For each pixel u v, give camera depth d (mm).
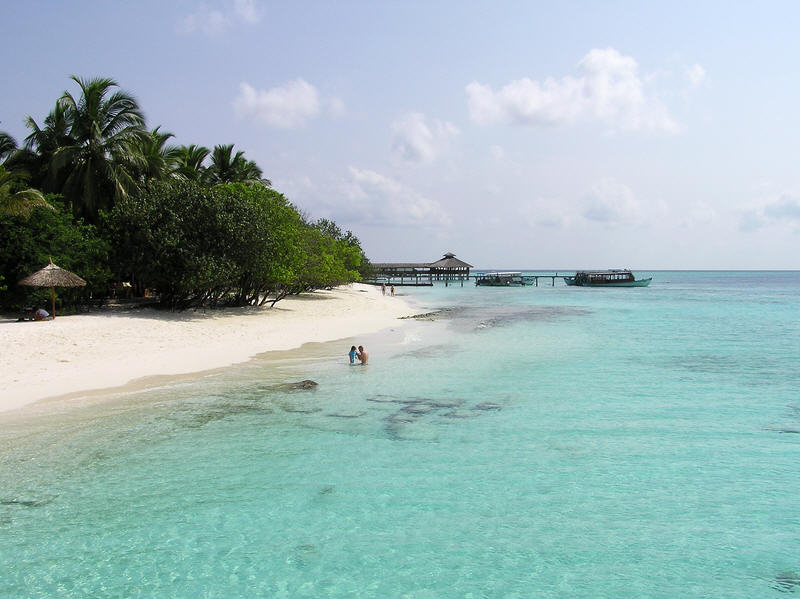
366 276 93438
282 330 27047
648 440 11500
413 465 10023
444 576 6629
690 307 51688
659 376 18062
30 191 25000
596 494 8859
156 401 13883
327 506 8367
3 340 18672
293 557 7023
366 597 6207
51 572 6629
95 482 9109
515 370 18859
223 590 6324
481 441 11367
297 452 10625
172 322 25672
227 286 31734
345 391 15492
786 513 8234
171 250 26828
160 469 9680
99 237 28234
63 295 25750
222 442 11086
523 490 8977
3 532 7512
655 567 6828
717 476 9602
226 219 28078
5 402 13148
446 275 113188
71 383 15008
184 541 7359
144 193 28938
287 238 35719
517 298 66625
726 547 7285
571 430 12156
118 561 6887
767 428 12367
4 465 9672
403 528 7746
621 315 42344
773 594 6293
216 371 17562
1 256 24609
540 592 6305
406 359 20781
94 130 29719
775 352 23406
